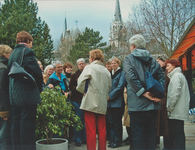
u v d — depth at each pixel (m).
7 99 3.20
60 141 3.60
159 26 16.73
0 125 3.44
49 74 5.28
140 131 3.04
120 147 4.46
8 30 20.28
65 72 5.43
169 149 4.01
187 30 5.58
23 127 3.00
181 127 3.61
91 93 3.44
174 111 3.59
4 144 3.36
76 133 4.54
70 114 3.64
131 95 3.03
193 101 3.71
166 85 4.07
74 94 4.69
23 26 20.98
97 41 36.41
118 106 4.38
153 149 3.06
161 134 4.09
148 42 19.78
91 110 3.41
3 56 3.50
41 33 24.36
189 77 8.76
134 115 3.03
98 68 3.54
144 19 18.14
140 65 3.01
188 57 8.87
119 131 4.50
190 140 4.66
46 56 22.92
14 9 22.94
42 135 3.55
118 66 4.57
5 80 3.26
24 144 3.00
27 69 3.00
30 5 24.12
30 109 3.03
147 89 2.86
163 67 4.30
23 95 2.95
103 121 3.61
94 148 3.42
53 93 3.45
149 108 2.94
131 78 2.93
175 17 14.98
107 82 3.60
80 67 4.78
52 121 3.42
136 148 3.02
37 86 3.13
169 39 16.52
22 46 3.12
